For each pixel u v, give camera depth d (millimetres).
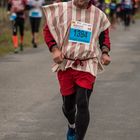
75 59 8289
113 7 38344
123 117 10992
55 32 8336
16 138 9453
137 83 15109
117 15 43125
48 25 8336
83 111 8141
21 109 11758
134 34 34469
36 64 19062
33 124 10438
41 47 25281
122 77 16156
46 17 8367
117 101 12578
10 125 10375
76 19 8305
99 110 11602
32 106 12047
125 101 12586
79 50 8273
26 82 15234
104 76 16250
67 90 8414
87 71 8234
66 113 8656
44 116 11102
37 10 25031
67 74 8344
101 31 8461
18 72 17125
